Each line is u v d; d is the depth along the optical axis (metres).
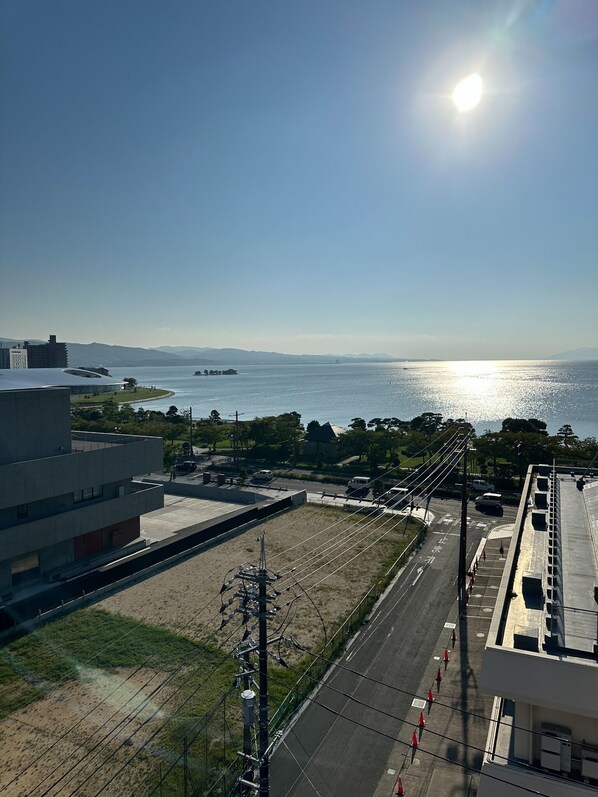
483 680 12.81
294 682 23.12
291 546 40.50
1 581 30.73
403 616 29.67
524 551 20.77
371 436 75.50
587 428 134.12
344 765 18.80
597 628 13.12
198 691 22.20
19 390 31.97
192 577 34.44
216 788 17.09
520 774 12.62
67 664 24.28
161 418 114.69
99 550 37.19
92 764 18.11
